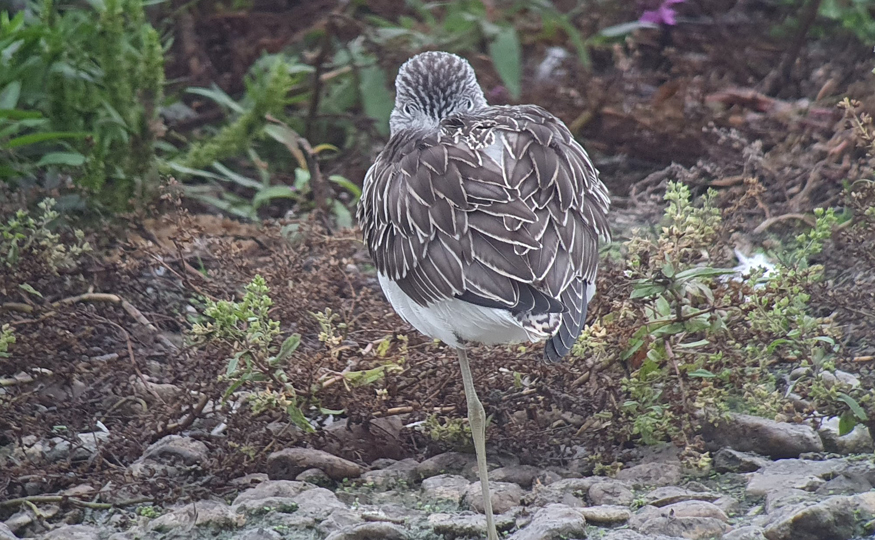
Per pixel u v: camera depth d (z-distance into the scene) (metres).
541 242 7.94
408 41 15.20
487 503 8.24
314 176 13.76
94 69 13.27
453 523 8.51
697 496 8.82
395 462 9.84
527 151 8.41
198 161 14.08
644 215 13.29
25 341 10.13
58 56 12.98
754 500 8.77
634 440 9.96
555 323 7.59
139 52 13.53
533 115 9.03
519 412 10.20
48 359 10.16
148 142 13.12
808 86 15.40
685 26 16.25
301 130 15.49
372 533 8.20
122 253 11.59
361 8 17.33
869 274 11.20
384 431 9.94
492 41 15.13
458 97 9.94
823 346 9.91
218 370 9.72
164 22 16.09
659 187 13.84
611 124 14.90
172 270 11.28
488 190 8.10
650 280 9.43
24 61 13.06
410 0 15.64
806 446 9.49
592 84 14.96
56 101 13.06
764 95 15.38
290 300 10.70
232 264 11.37
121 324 11.33
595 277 8.65
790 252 12.21
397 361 9.80
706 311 9.48
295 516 8.62
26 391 10.48
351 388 9.66
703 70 15.81
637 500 8.85
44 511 8.92
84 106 13.09
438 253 8.10
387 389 9.74
